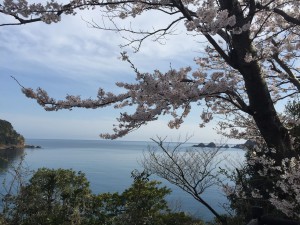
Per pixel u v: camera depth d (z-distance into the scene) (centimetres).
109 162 7056
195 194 544
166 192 627
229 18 436
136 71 437
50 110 534
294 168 432
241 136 838
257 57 498
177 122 575
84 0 521
